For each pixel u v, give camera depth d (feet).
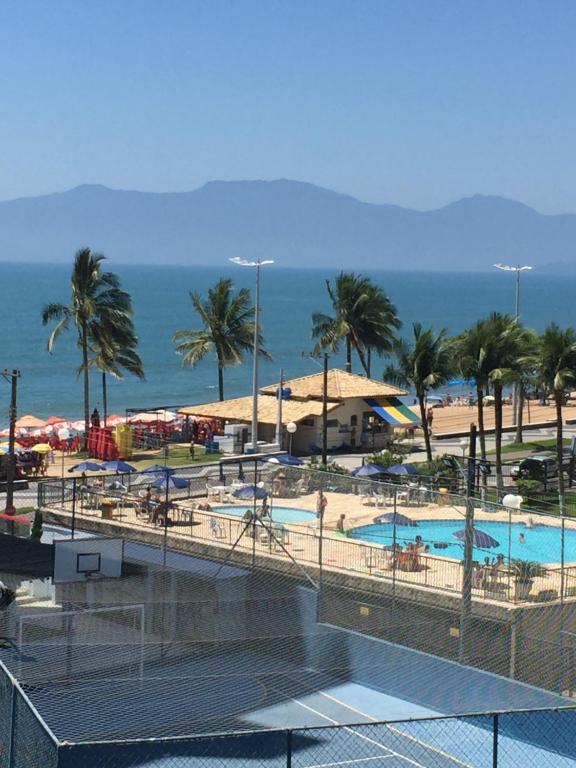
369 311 298.76
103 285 255.91
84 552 95.20
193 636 87.10
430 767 61.41
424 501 129.70
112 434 224.12
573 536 123.95
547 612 96.32
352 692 78.33
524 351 180.34
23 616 79.46
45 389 467.11
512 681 78.28
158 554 107.86
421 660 82.07
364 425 237.25
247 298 282.97
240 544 112.88
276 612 95.40
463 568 94.99
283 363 613.52
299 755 62.08
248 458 137.90
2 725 51.65
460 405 329.31
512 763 62.95
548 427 275.59
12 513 162.61
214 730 67.72
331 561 107.24
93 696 71.26
